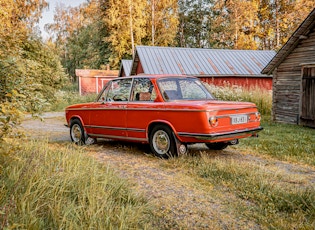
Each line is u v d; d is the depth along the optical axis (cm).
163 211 308
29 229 219
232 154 580
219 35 4225
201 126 470
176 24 4053
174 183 398
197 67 2011
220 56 2205
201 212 306
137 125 568
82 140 695
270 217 292
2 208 239
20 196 261
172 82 577
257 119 554
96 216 257
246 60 2198
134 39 3816
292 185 384
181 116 495
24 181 298
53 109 1800
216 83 2005
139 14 3697
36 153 416
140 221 277
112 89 645
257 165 480
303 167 485
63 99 2117
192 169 462
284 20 3447
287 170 467
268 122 1131
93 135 675
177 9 4197
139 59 2070
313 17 936
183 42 4778
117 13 3647
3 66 489
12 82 469
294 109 1085
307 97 1016
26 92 462
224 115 486
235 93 1449
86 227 240
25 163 351
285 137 760
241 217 296
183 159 504
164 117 521
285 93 1133
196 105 477
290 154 568
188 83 603
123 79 623
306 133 838
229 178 409
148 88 569
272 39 3734
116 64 3816
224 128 487
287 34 3512
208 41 4503
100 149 637
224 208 317
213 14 4681
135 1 3666
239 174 421
